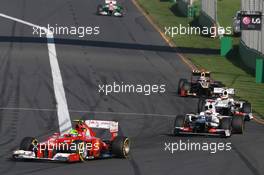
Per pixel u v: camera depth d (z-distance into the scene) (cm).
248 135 11694
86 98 15612
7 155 9325
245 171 8375
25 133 11450
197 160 9112
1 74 18288
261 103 16288
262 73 19550
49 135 11288
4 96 15325
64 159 8400
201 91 16462
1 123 12319
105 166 8438
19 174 7750
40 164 8462
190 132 11512
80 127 8950
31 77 18025
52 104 14638
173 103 15612
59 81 17662
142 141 10894
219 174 8125
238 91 17962
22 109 13862
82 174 7831
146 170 8262
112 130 9194
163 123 13062
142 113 14188
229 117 11694
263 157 9506
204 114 11581
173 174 8038
